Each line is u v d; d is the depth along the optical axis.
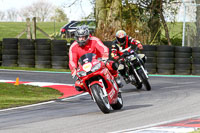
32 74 62.53
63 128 21.62
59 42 70.88
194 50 62.84
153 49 64.06
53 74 62.78
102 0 84.00
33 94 41.59
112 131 20.23
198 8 74.06
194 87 43.22
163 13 85.94
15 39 73.19
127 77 41.09
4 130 21.78
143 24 82.75
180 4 84.88
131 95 38.31
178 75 62.25
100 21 83.69
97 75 26.12
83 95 40.47
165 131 18.67
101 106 25.94
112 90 27.06
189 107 28.16
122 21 83.38
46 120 24.97
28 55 72.44
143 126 21.03
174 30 87.56
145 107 29.17
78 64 27.86
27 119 25.91
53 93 42.75
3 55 73.75
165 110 27.08
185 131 18.56
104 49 27.14
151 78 56.09
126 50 40.41
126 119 23.97
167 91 40.16
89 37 27.72
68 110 30.06
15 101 36.25
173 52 63.56
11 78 56.94
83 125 22.41
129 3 84.38
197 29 74.62
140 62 40.84
